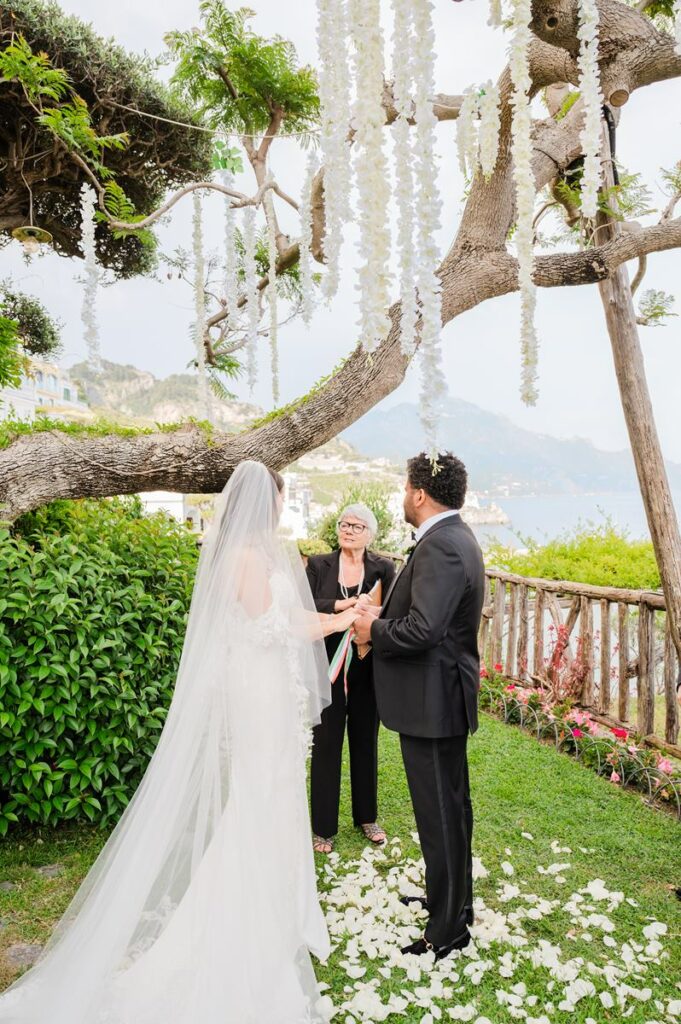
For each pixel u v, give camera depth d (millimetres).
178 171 6066
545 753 4621
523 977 2445
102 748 3338
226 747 2316
